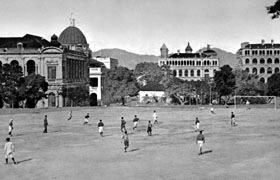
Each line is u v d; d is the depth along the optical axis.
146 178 36.69
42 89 135.62
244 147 52.47
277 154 46.72
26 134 69.00
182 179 36.09
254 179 35.50
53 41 163.50
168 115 107.62
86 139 62.84
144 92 193.12
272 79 177.12
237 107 131.50
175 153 49.28
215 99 183.62
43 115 106.19
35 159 46.34
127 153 49.88
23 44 163.12
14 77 125.12
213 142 57.66
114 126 81.38
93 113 114.44
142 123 87.25
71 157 47.47
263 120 90.75
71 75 169.00
